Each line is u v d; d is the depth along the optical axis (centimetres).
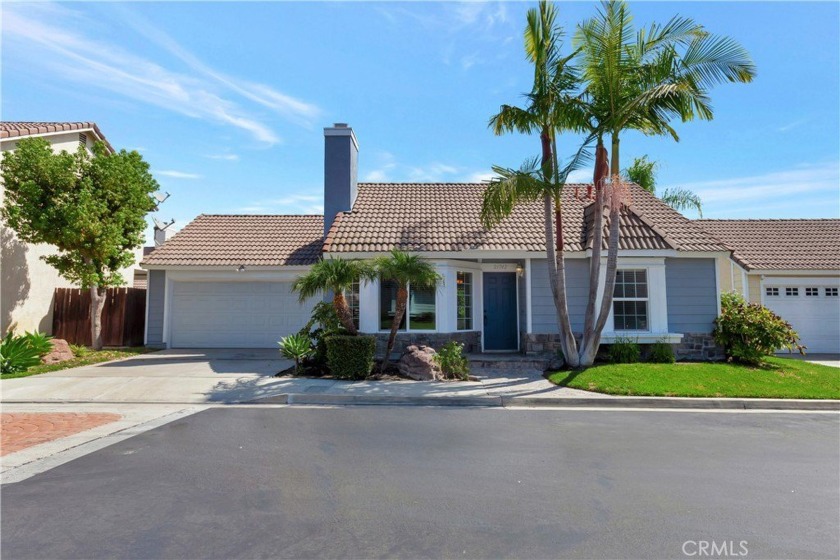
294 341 1256
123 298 1739
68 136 1766
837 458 614
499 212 1187
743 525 423
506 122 1208
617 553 373
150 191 1673
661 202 1609
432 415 849
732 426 786
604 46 1114
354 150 1688
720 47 1070
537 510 450
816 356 1648
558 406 941
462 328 1445
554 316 1378
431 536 398
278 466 569
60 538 391
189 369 1255
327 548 377
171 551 371
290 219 2055
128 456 605
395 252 1189
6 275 1544
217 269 1723
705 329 1359
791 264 1748
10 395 975
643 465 580
